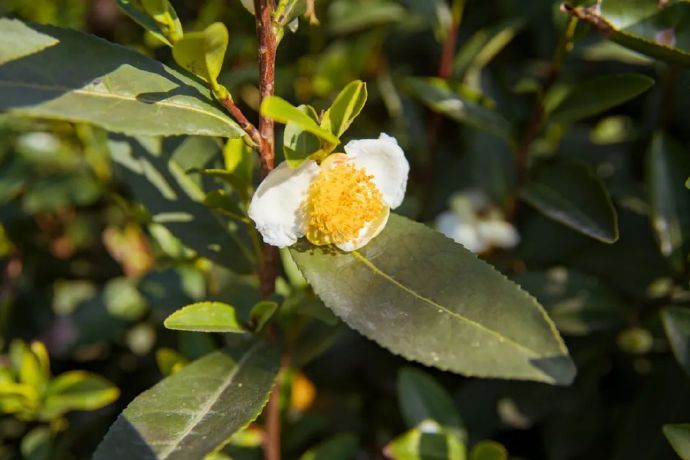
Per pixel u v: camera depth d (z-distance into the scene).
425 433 0.40
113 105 0.33
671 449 0.40
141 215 0.44
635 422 0.41
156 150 0.39
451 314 0.34
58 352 0.47
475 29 0.51
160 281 0.44
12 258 0.48
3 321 0.46
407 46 0.53
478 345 0.33
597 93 0.40
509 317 0.34
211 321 0.36
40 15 0.48
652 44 0.36
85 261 0.50
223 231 0.39
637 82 0.40
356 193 0.34
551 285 0.42
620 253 0.44
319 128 0.32
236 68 0.49
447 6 0.51
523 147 0.42
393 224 0.35
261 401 0.35
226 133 0.34
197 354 0.42
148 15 0.34
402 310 0.34
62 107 0.32
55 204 0.47
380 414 0.47
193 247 0.39
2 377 0.42
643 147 0.46
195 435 0.34
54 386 0.42
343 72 0.49
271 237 0.34
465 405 0.44
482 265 0.34
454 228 0.46
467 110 0.43
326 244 0.35
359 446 0.46
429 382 0.41
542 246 0.45
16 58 0.33
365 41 0.49
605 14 0.37
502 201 0.45
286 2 0.34
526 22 0.47
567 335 0.43
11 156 0.48
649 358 0.43
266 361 0.36
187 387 0.35
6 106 0.32
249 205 0.35
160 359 0.41
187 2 0.50
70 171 0.48
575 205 0.41
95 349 0.48
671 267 0.40
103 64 0.33
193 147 0.39
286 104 0.32
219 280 0.44
